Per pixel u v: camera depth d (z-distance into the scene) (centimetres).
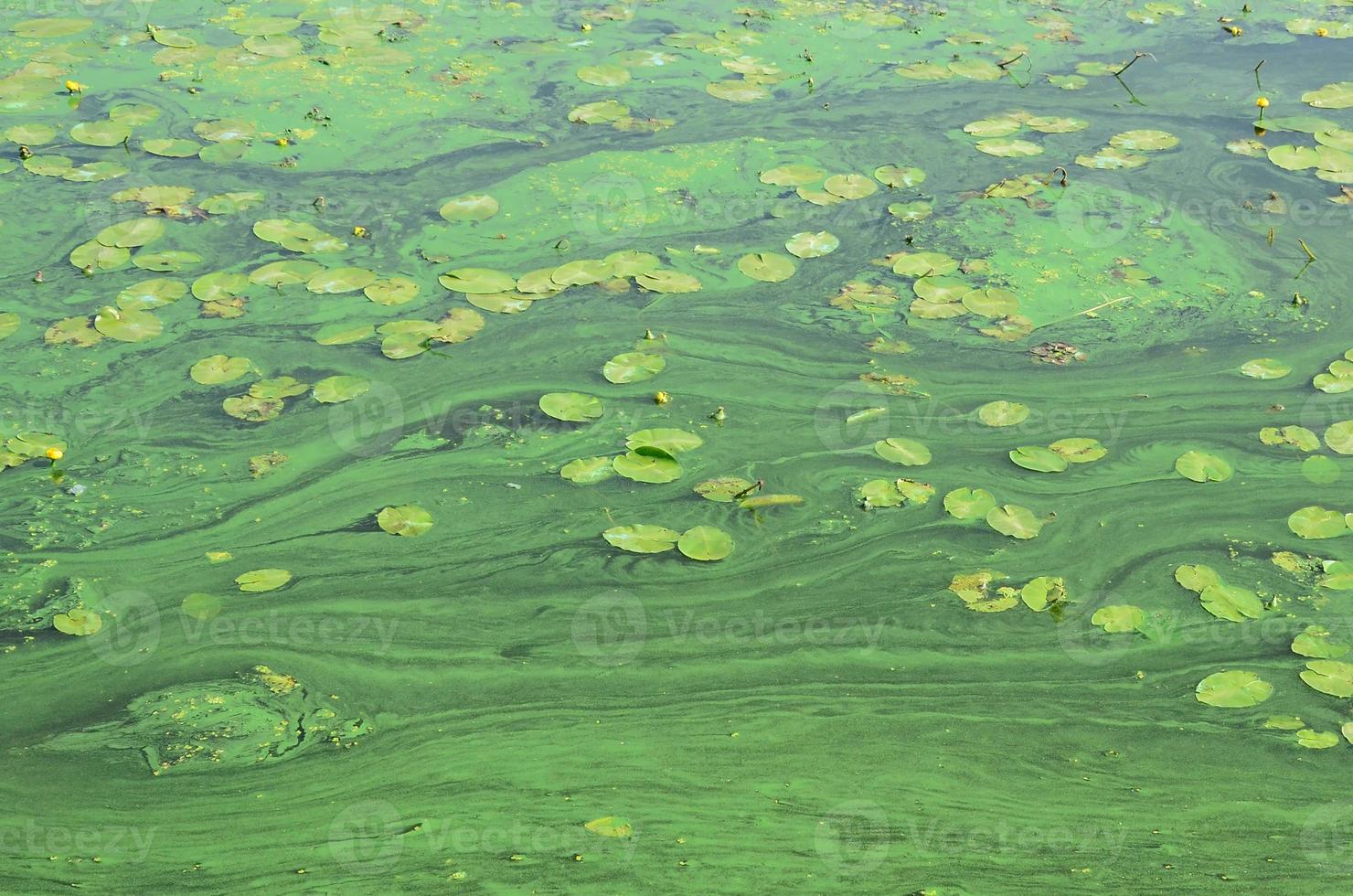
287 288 576
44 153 671
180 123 705
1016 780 372
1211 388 536
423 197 650
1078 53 842
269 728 385
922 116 751
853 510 470
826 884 335
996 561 449
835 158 702
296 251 601
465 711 392
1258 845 350
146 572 438
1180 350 559
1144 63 825
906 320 574
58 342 539
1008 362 550
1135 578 443
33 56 775
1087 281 603
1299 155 706
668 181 674
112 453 486
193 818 355
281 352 539
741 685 403
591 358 543
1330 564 446
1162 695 400
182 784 366
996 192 670
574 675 405
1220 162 704
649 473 480
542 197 655
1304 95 773
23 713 386
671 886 333
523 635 420
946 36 866
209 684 398
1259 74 805
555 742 382
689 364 543
